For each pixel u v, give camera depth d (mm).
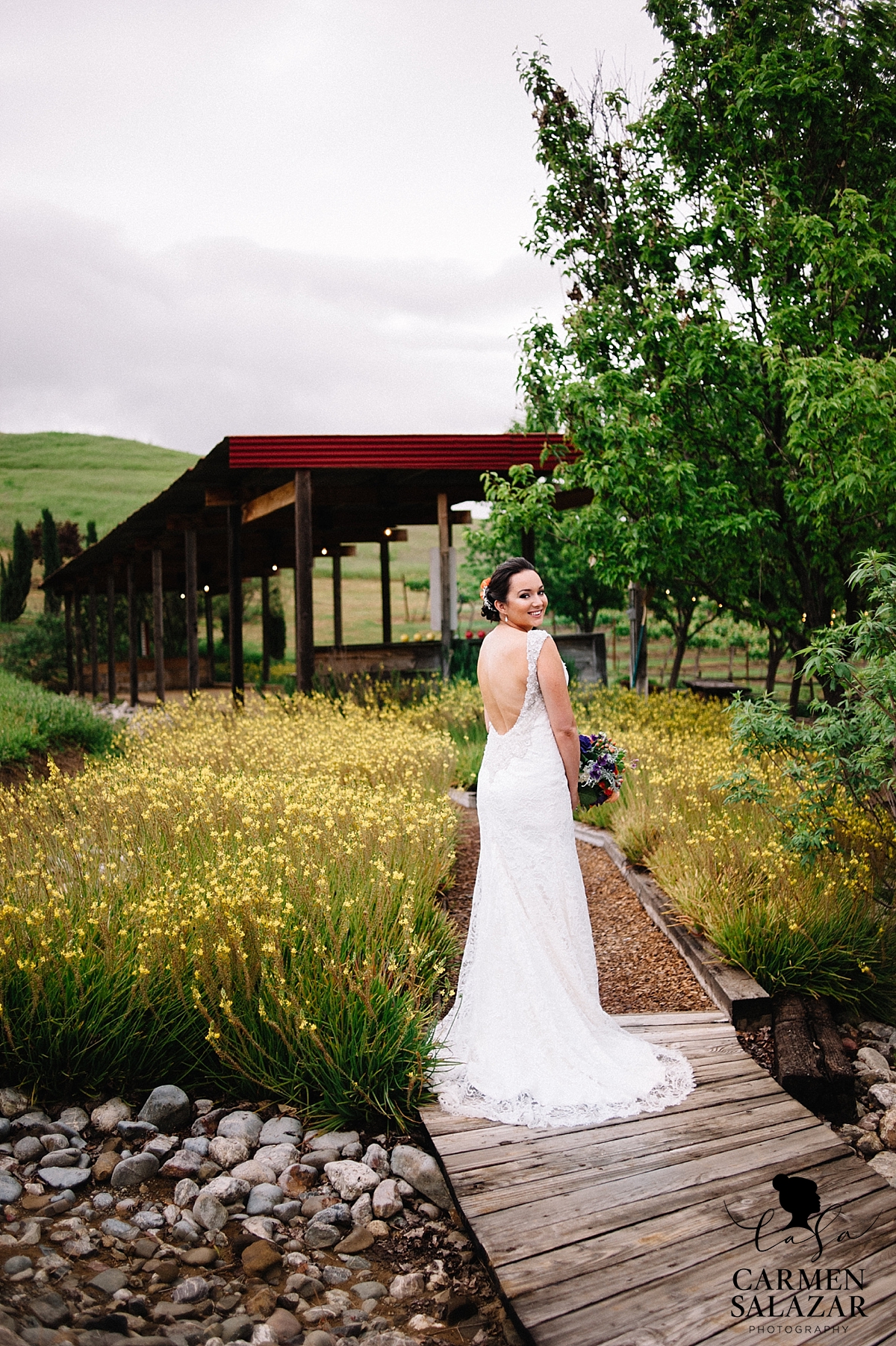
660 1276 1950
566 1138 2582
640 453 7285
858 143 7438
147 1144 2637
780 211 7082
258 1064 2941
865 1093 3273
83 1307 1941
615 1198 2254
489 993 3070
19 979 2961
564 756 3094
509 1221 2158
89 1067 2906
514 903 3047
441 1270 2229
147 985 2977
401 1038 2865
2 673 16188
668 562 7730
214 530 15484
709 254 7480
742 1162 2434
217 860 3789
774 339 7016
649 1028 3473
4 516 54406
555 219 8742
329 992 2977
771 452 7867
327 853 4008
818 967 3822
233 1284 2117
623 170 8516
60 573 24094
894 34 7219
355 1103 2811
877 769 4012
